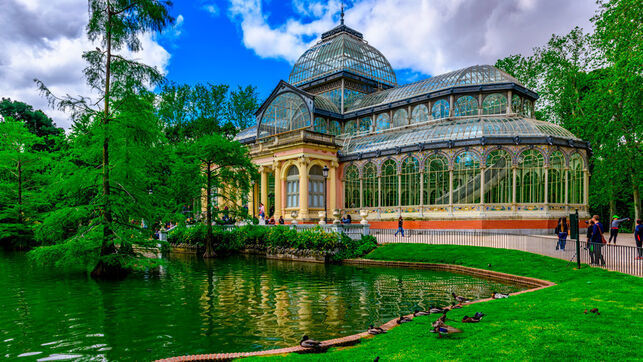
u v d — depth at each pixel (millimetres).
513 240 27344
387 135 43250
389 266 24438
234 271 22625
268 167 45312
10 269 22500
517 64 53875
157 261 20125
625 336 7887
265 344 9836
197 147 30750
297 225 30438
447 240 29812
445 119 40938
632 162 36312
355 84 52562
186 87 52969
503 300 12531
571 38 44125
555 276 17391
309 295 15805
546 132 35125
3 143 36469
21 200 35969
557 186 34656
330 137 42844
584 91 44938
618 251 16438
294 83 57156
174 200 30859
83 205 19781
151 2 19719
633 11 31625
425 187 37250
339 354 7816
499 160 34469
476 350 7348
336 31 56469
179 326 11461
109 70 19797
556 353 7000
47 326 11445
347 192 43125
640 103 32781
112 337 10445
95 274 20062
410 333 9102
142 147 21016
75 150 22156
